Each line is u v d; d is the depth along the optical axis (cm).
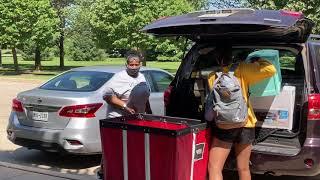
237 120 448
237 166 484
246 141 470
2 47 3419
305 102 505
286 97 516
